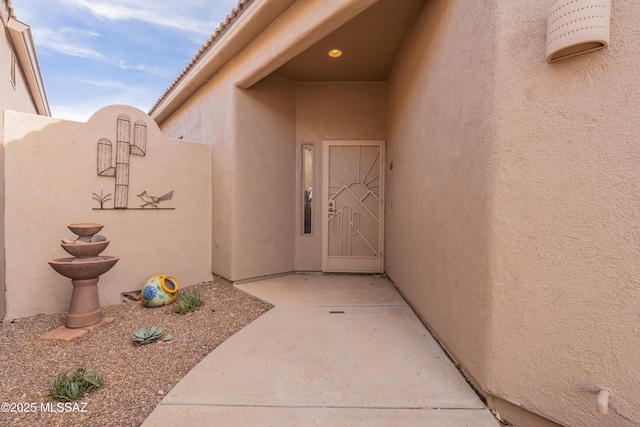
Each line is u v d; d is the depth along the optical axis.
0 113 3.92
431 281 3.51
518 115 2.09
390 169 6.01
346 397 2.38
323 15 3.78
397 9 4.09
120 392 2.53
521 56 2.08
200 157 5.82
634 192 1.72
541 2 2.01
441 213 3.20
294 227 6.64
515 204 2.10
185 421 2.13
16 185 3.91
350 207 6.62
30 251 4.02
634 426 1.72
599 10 1.70
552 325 1.97
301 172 6.69
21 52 6.33
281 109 6.33
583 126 1.87
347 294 5.09
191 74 6.45
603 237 1.81
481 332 2.31
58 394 2.42
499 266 2.16
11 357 3.06
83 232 3.78
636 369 1.72
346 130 6.57
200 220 5.83
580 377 1.88
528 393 2.06
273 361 2.94
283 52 4.45
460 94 2.75
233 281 5.59
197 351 3.25
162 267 5.26
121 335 3.61
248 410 2.24
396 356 3.03
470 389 2.48
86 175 4.43
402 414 2.20
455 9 2.89
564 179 1.93
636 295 1.71
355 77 6.32
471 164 2.52
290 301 4.72
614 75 1.77
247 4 4.59
